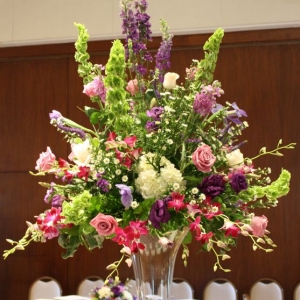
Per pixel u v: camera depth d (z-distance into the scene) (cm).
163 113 168
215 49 182
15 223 685
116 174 165
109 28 652
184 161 168
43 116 691
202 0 642
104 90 179
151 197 160
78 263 669
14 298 678
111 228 153
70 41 679
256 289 605
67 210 155
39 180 686
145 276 166
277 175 648
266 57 661
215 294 594
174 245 168
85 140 174
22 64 700
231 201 172
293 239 640
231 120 179
